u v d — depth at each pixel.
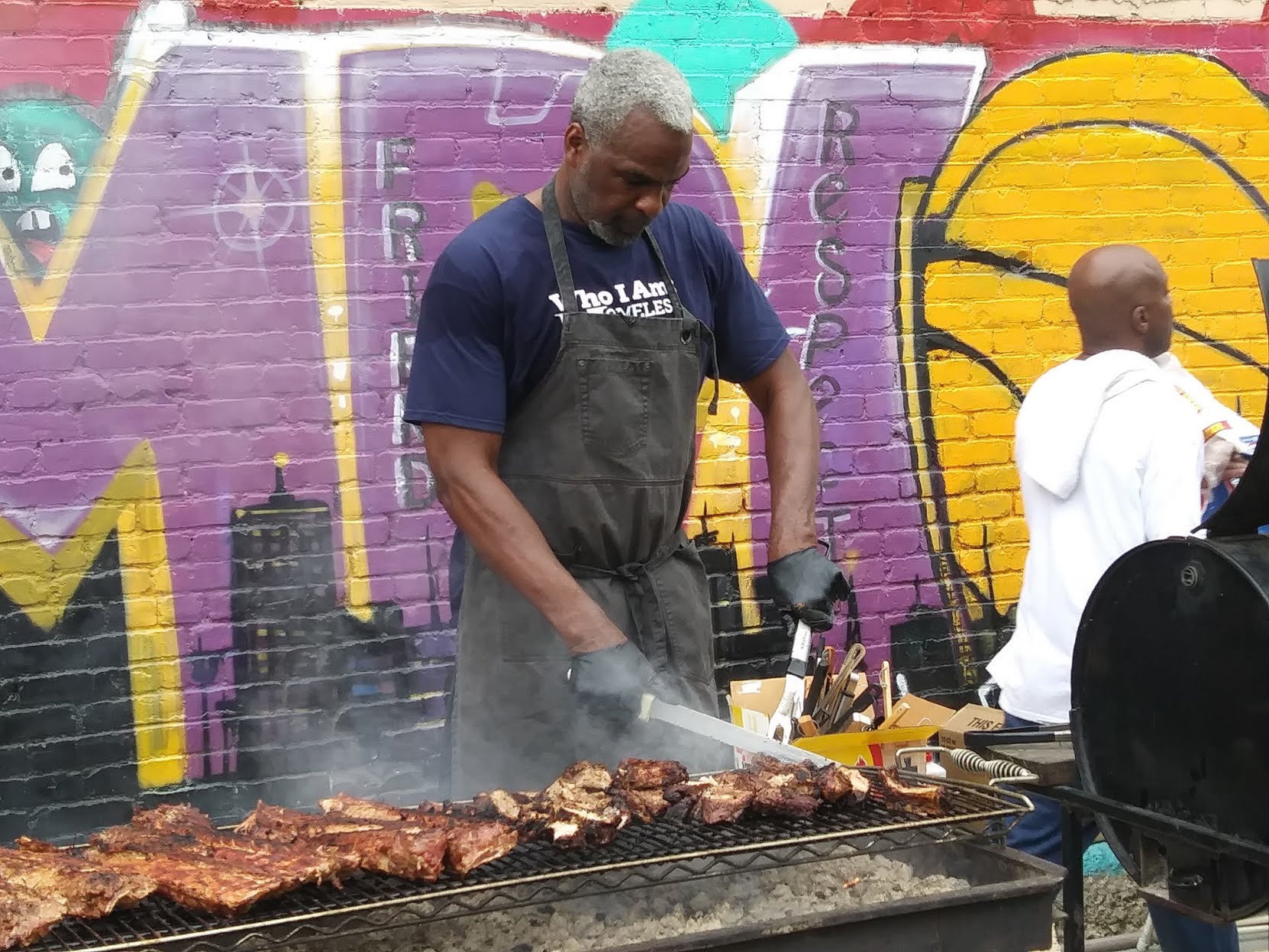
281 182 4.65
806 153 5.18
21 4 4.38
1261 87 5.74
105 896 2.29
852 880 2.66
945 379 5.41
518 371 3.12
